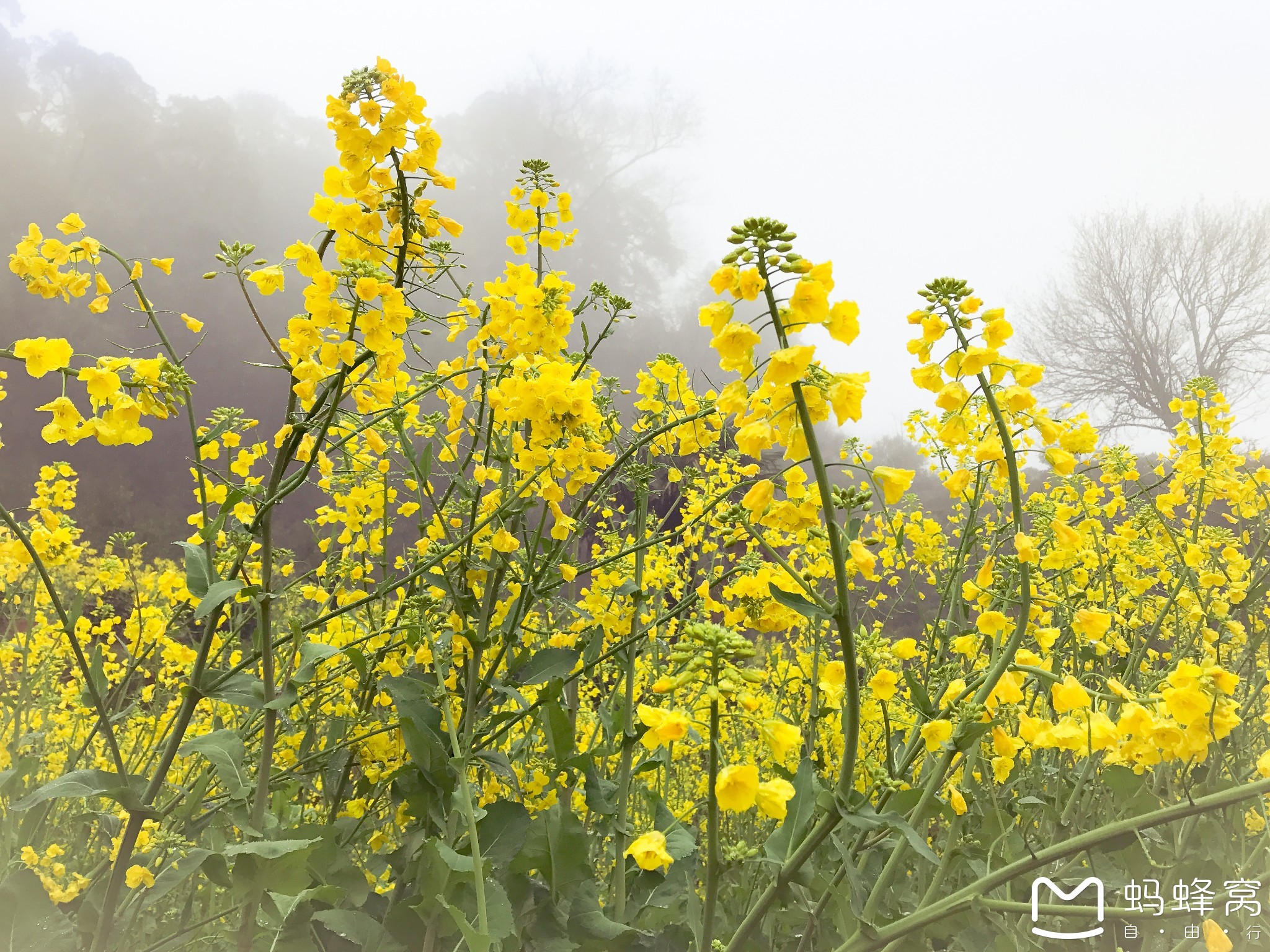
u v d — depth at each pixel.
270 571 1.72
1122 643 2.98
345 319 1.67
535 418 1.86
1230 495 3.20
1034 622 1.52
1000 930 1.57
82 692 1.58
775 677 3.26
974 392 1.48
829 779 1.77
